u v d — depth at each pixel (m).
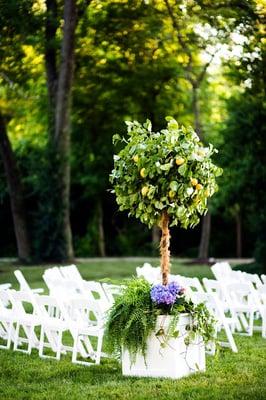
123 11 18.86
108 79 22.94
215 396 5.55
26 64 20.48
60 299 7.33
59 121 20.02
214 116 24.12
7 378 6.51
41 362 7.21
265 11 15.13
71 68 19.53
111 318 6.41
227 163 16.92
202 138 19.73
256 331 9.36
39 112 24.05
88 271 18.94
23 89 21.62
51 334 7.64
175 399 5.50
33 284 15.51
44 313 7.74
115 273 18.52
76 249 28.80
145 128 6.44
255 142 16.28
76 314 7.51
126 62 21.58
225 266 11.02
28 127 25.25
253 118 16.20
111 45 20.75
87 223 29.50
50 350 8.05
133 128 6.46
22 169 25.06
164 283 6.51
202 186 6.32
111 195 29.50
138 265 21.14
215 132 23.27
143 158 6.18
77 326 7.23
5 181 23.48
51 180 20.23
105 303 7.75
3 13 17.81
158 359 6.31
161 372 6.30
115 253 30.64
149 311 6.30
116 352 6.57
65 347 7.78
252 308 8.67
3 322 8.20
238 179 16.66
